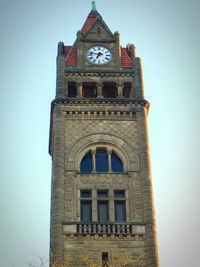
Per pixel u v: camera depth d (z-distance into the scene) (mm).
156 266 57250
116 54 72375
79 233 58625
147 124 67375
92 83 70000
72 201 61062
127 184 62750
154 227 59594
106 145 65500
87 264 57188
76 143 65062
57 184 61469
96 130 66188
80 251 57875
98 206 61625
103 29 74188
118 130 66375
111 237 58750
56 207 59969
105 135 65875
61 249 57656
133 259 57688
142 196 61750
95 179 62719
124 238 58812
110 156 64812
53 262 56188
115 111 67375
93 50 72438
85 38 73188
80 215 60469
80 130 66000
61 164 63031
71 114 66938
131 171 63438
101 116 67125
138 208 61094
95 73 70188
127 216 60625
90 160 64812
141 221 60156
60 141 64688
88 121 66750
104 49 72688
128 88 71875
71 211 60375
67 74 70062
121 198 62000
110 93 72500
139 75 70688
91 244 58312
